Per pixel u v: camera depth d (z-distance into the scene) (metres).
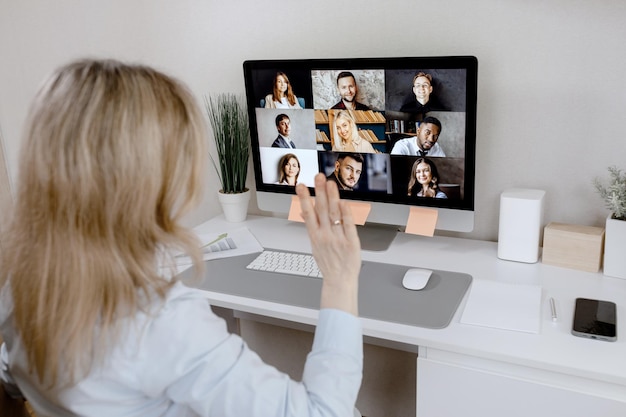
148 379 0.74
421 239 1.80
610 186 1.51
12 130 2.51
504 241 1.61
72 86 0.71
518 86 1.63
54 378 0.73
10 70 2.42
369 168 1.70
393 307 1.38
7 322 0.83
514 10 1.58
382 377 2.09
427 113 1.56
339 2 1.78
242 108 2.03
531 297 1.40
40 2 2.27
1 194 2.54
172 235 0.77
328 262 0.89
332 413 0.78
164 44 2.09
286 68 1.71
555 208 1.69
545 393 1.20
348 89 1.64
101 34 2.19
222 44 1.99
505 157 1.71
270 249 1.75
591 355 1.18
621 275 1.49
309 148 1.77
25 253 0.73
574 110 1.59
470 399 1.28
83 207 0.69
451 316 1.34
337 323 0.86
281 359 2.23
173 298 0.76
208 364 0.74
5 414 0.96
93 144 0.69
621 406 1.14
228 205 1.98
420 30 1.70
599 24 1.50
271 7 1.88
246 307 1.43
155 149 0.72
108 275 0.70
